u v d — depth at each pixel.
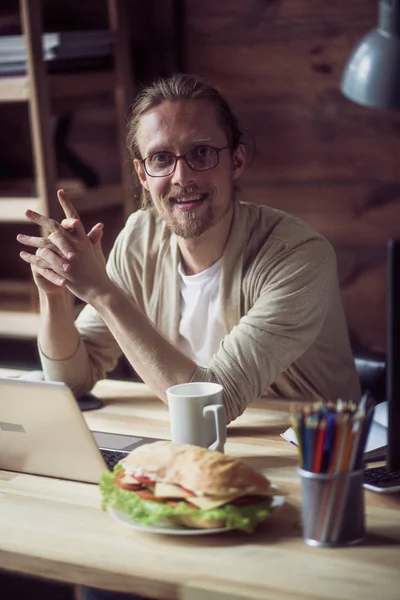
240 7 3.76
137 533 1.41
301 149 3.80
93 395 2.19
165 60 3.90
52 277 1.92
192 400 1.59
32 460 1.69
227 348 1.93
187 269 2.19
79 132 4.02
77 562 1.33
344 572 1.25
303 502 1.35
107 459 1.72
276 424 1.93
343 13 3.61
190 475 1.37
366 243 3.78
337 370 2.24
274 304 1.98
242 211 2.13
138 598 1.86
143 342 1.85
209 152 2.01
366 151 3.70
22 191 3.73
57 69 3.40
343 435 1.29
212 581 1.25
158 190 2.04
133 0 3.86
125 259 2.28
